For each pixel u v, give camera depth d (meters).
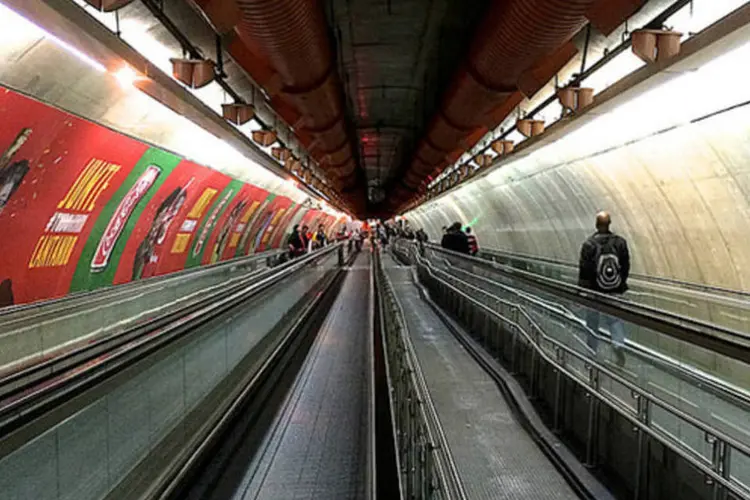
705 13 5.44
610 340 5.13
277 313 9.19
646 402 3.72
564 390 5.20
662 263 9.45
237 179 12.35
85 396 2.86
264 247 20.09
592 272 6.54
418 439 2.95
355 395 6.83
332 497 4.37
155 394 3.99
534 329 6.13
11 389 2.44
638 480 3.81
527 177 13.05
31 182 6.03
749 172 6.65
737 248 7.52
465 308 10.21
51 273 7.13
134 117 6.73
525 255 16.80
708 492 3.13
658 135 7.45
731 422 3.52
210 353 5.37
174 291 8.79
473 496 4.09
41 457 2.59
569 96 6.80
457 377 7.09
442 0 8.42
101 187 7.41
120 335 3.57
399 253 29.23
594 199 10.83
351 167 21.44
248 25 5.51
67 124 5.87
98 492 3.16
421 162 17.94
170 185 9.38
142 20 6.48
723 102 5.72
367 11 8.84
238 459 4.96
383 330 8.98
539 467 4.56
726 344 3.41
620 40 6.67
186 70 6.30
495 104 8.81
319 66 7.67
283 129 13.16
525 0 5.19
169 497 3.88
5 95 4.82
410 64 11.55
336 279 20.39
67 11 3.56
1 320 4.91
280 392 6.87
